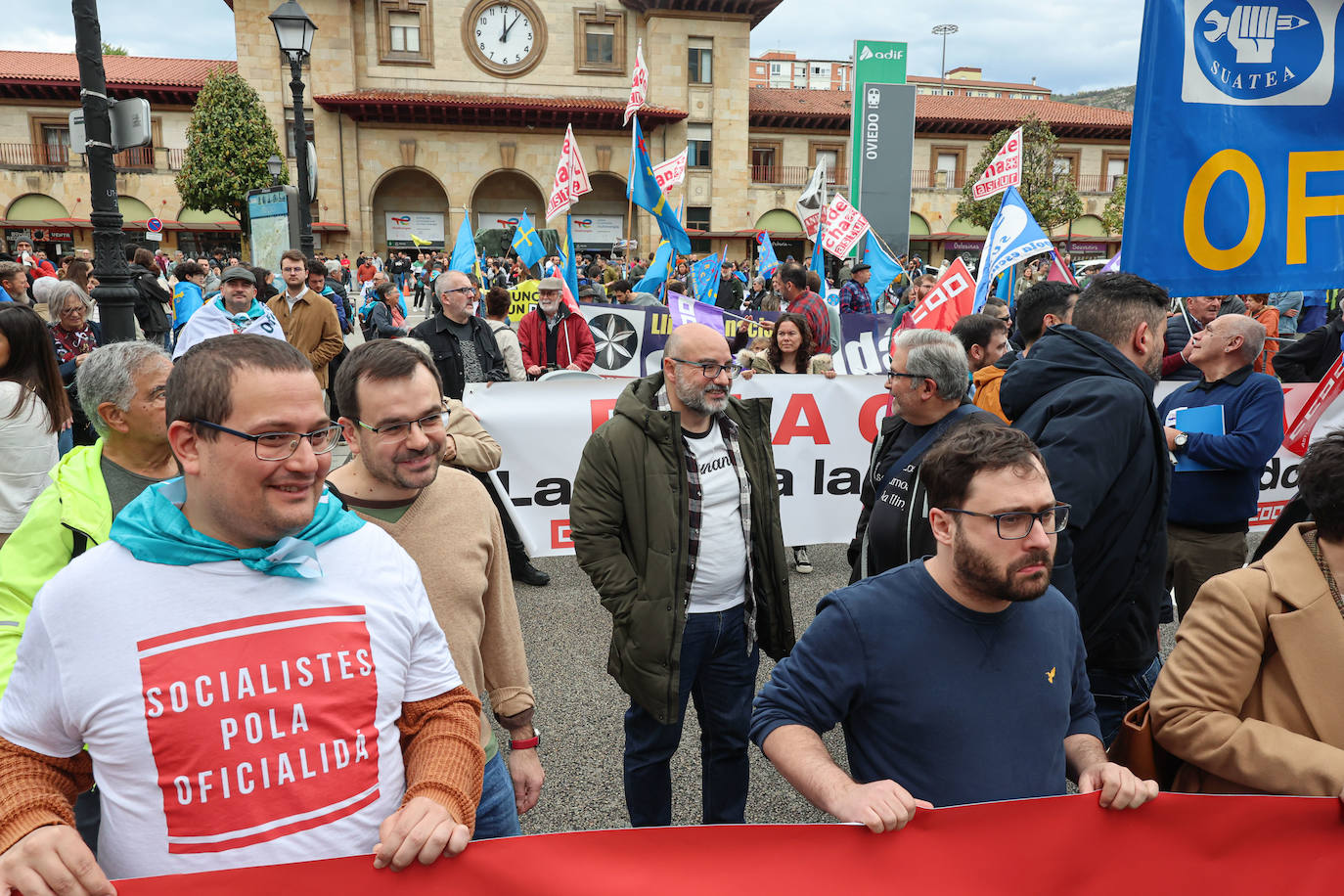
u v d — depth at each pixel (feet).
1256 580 6.20
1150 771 6.57
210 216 125.70
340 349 25.71
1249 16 9.80
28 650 4.52
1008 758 5.79
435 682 5.46
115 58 127.44
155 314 33.47
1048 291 12.78
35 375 10.55
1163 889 5.59
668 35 122.72
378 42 118.73
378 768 4.92
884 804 5.21
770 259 52.85
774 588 10.09
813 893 5.29
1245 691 6.13
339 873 4.63
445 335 20.29
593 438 9.65
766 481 10.15
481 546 7.11
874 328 27.30
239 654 4.55
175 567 4.55
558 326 24.04
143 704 4.38
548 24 122.11
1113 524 8.57
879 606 5.98
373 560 5.16
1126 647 8.93
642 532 9.41
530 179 126.31
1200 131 9.86
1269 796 5.68
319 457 4.71
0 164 119.14
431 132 121.49
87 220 121.70
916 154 143.13
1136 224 10.07
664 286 39.99
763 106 136.15
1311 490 6.06
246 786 4.49
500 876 4.96
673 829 5.21
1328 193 10.27
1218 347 12.52
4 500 10.37
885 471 10.40
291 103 116.67
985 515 5.50
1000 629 5.91
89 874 4.21
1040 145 118.52
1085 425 8.27
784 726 5.97
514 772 7.34
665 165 42.57
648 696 9.16
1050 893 5.46
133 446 7.22
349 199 120.06
